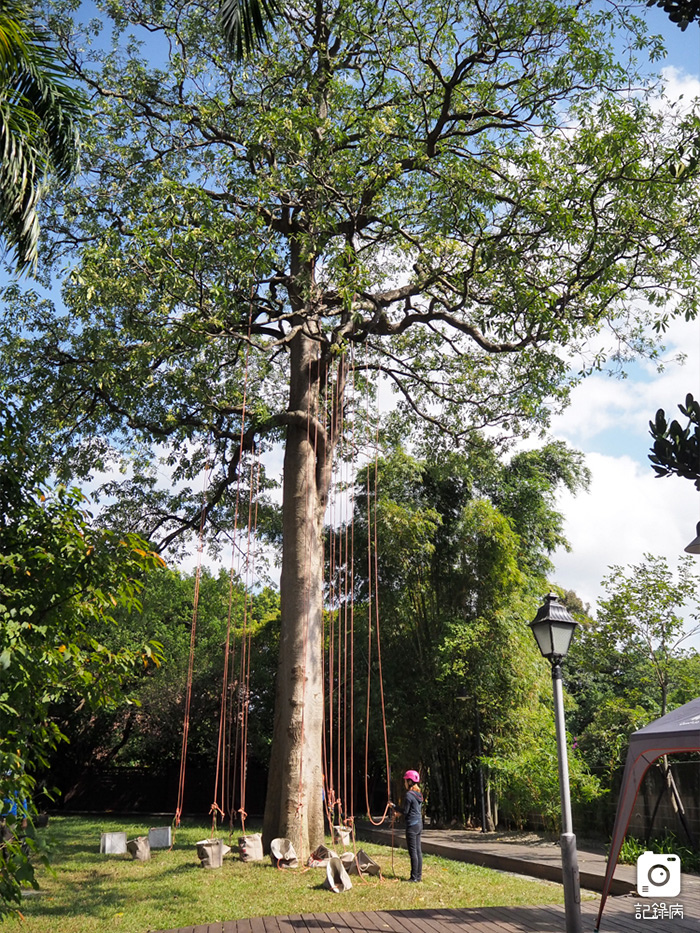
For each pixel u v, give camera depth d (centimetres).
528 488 2200
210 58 1421
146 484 1802
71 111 959
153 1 1425
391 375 1770
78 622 601
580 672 2316
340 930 772
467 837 1586
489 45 1266
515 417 1731
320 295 1441
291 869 1115
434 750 1936
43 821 1884
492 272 1348
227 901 907
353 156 1337
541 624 792
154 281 1192
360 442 1744
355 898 933
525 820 1706
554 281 1390
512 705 1827
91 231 1430
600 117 1242
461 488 2127
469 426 1769
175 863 1170
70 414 1598
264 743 2542
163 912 849
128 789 2681
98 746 2794
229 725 2264
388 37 1346
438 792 1922
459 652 1812
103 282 1178
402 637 2025
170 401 1560
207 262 1233
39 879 1036
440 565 2036
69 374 1512
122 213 1399
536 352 1549
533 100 1308
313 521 1392
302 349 1487
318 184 1273
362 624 2044
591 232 1304
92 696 615
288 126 1234
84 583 583
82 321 1423
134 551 609
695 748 730
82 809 2641
